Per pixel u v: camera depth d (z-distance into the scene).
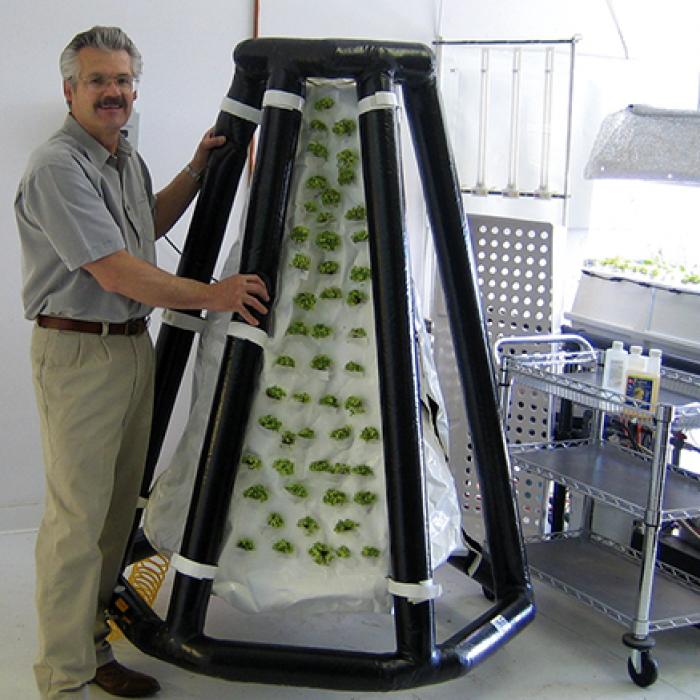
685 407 2.66
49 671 2.40
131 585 2.85
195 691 2.66
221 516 2.46
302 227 2.51
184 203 2.77
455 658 2.46
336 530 2.50
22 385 3.55
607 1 4.21
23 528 3.63
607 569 3.16
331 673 2.38
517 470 3.65
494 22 4.09
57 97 3.43
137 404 2.53
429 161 2.65
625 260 3.83
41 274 2.36
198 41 3.61
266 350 2.50
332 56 2.40
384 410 2.39
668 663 2.91
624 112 3.09
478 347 2.76
